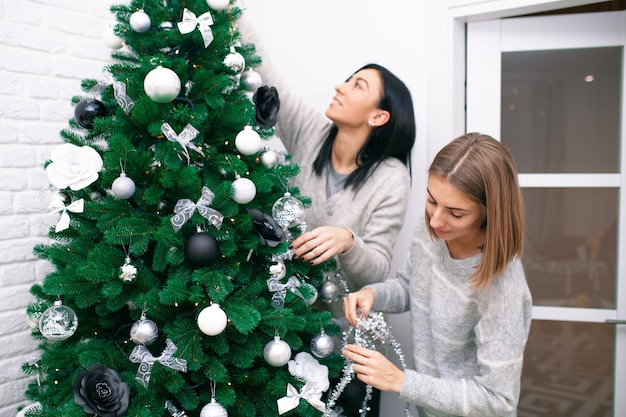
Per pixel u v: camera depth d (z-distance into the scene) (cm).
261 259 118
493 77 174
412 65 179
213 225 102
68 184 97
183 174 98
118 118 103
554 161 171
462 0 166
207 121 107
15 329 156
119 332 113
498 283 103
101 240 105
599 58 165
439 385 104
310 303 122
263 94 117
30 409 105
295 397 104
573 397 172
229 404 98
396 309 133
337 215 149
